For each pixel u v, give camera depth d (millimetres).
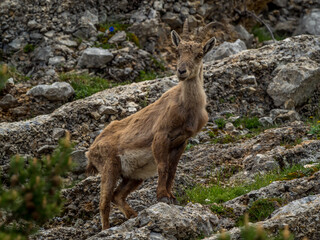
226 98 40656
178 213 21469
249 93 40844
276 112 38938
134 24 49844
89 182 28422
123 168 25000
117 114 37094
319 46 44719
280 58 42812
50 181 16297
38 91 39594
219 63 43156
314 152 29906
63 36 48156
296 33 57844
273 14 60281
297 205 21734
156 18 50531
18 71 46156
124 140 24875
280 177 27094
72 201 28109
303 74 39719
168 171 24000
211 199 25953
